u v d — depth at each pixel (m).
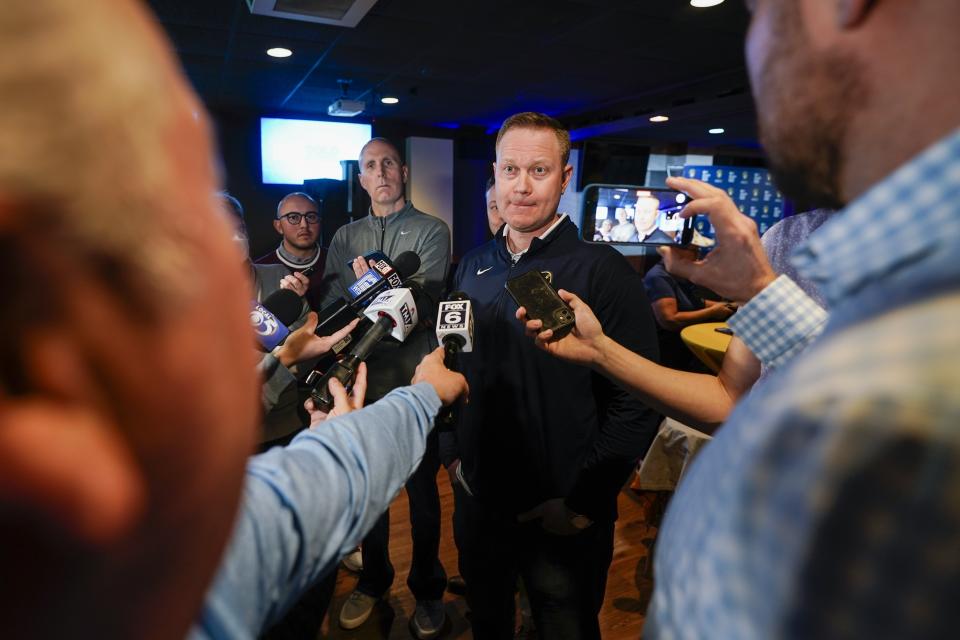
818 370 0.24
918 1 0.26
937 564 0.20
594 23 4.36
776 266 0.98
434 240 2.55
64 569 0.15
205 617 0.36
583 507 1.34
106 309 0.14
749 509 0.25
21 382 0.14
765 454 0.24
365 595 2.12
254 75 6.04
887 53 0.28
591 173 9.36
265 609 0.43
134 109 0.13
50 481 0.14
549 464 1.41
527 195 1.45
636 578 2.33
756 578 0.24
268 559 0.43
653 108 6.83
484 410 1.48
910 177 0.27
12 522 0.14
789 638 0.23
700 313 3.47
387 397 0.71
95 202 0.13
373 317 1.52
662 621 0.31
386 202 2.61
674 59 5.29
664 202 3.03
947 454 0.20
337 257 2.64
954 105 0.27
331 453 0.56
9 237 0.12
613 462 1.33
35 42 0.12
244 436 0.21
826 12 0.30
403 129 8.89
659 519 2.55
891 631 0.21
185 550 0.20
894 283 0.26
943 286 0.23
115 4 0.14
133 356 0.15
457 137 9.24
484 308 1.51
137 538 0.17
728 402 1.01
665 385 1.04
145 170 0.14
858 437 0.21
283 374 1.41
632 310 1.38
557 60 5.41
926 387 0.21
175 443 0.17
